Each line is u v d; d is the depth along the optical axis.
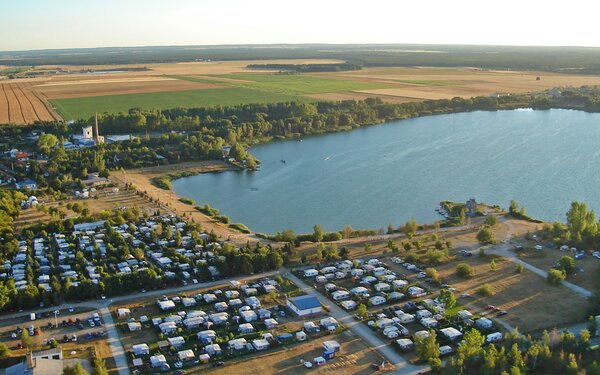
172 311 180.62
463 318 172.88
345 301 186.00
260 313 176.50
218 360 153.75
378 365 149.75
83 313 178.12
